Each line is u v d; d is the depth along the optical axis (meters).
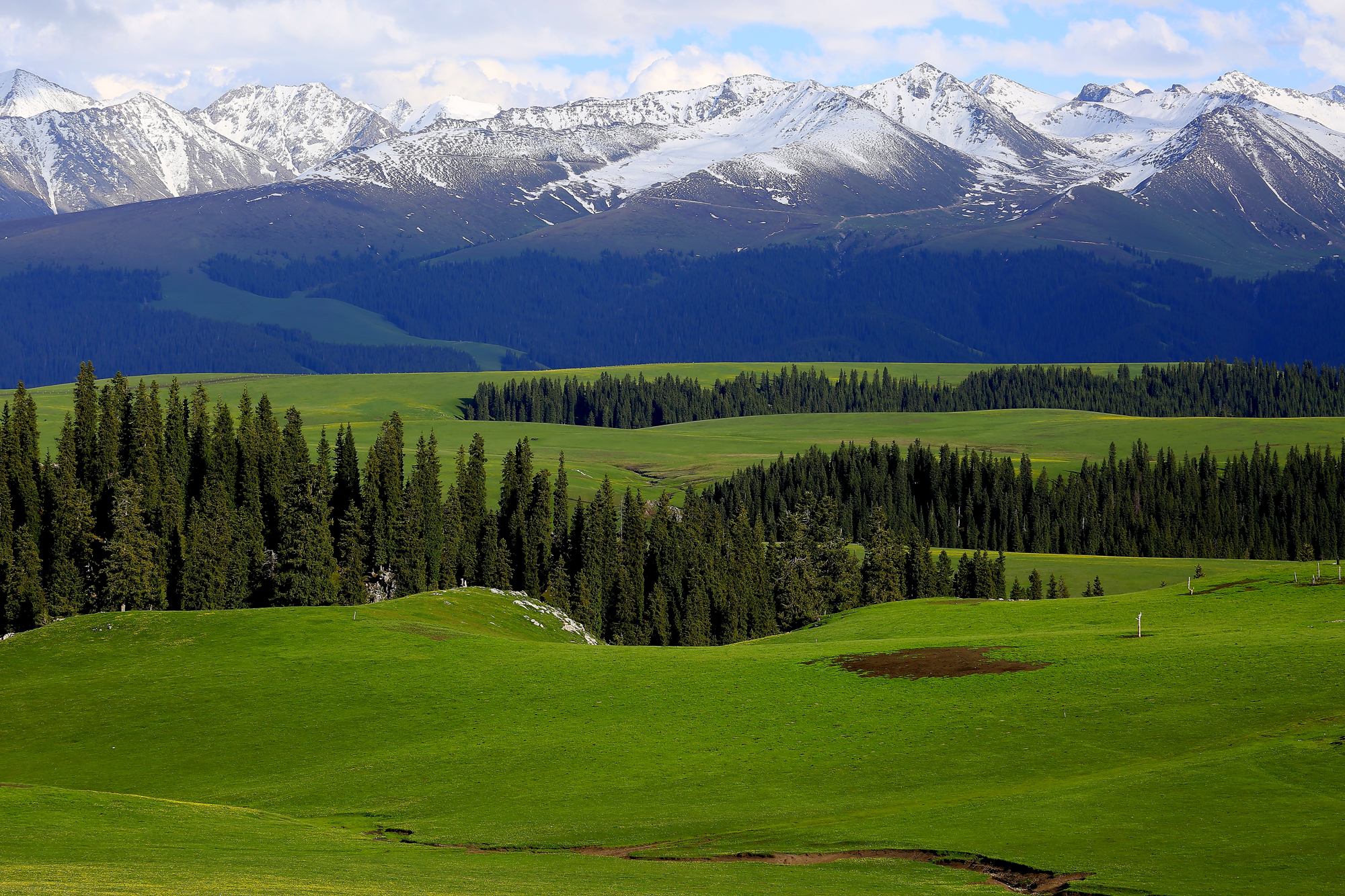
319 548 142.00
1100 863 42.59
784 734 65.56
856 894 41.19
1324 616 85.19
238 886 41.28
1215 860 41.59
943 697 68.50
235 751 70.50
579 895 40.97
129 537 137.75
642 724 69.75
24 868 43.03
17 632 137.12
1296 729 55.03
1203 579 107.25
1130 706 62.19
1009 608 111.06
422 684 81.38
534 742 68.06
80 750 71.81
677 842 50.88
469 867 47.19
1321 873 39.22
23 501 156.25
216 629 97.19
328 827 56.50
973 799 52.53
